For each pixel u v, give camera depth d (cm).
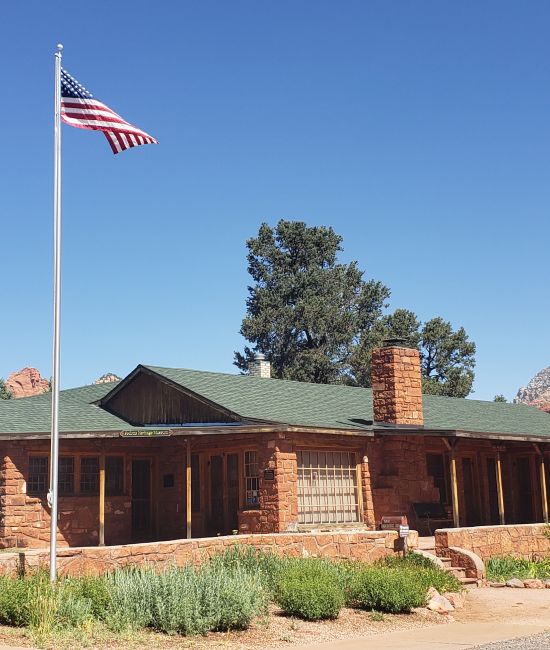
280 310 6284
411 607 1476
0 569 1383
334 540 1842
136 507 2459
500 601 1656
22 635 1158
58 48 1521
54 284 1455
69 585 1317
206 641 1182
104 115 1549
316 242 6625
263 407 2386
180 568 1526
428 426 2588
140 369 2583
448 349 6222
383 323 6303
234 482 2317
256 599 1316
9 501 2169
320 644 1194
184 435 2164
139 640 1152
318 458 2288
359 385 5959
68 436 2145
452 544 1959
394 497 2384
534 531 2233
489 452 2811
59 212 1477
